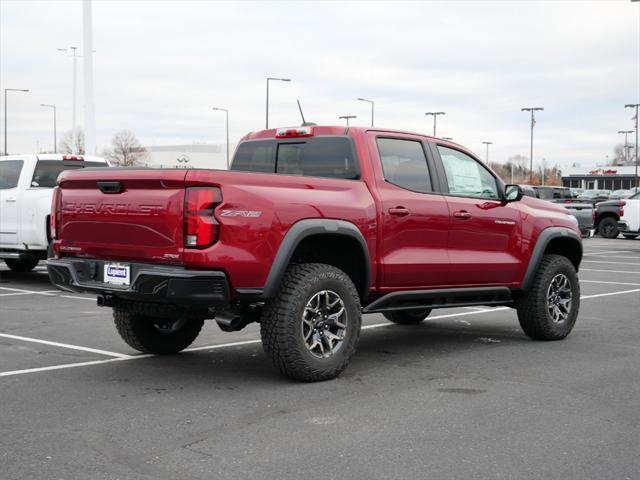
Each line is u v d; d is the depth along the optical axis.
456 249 6.81
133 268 5.38
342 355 5.76
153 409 4.92
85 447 4.15
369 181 6.20
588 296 11.45
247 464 3.89
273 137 6.81
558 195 29.23
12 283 12.88
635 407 5.02
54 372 6.01
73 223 5.85
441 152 6.93
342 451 4.10
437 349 7.12
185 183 5.12
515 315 9.57
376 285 6.23
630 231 24.03
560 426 4.58
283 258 5.38
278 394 5.32
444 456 4.02
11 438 4.30
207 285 5.08
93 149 20.92
